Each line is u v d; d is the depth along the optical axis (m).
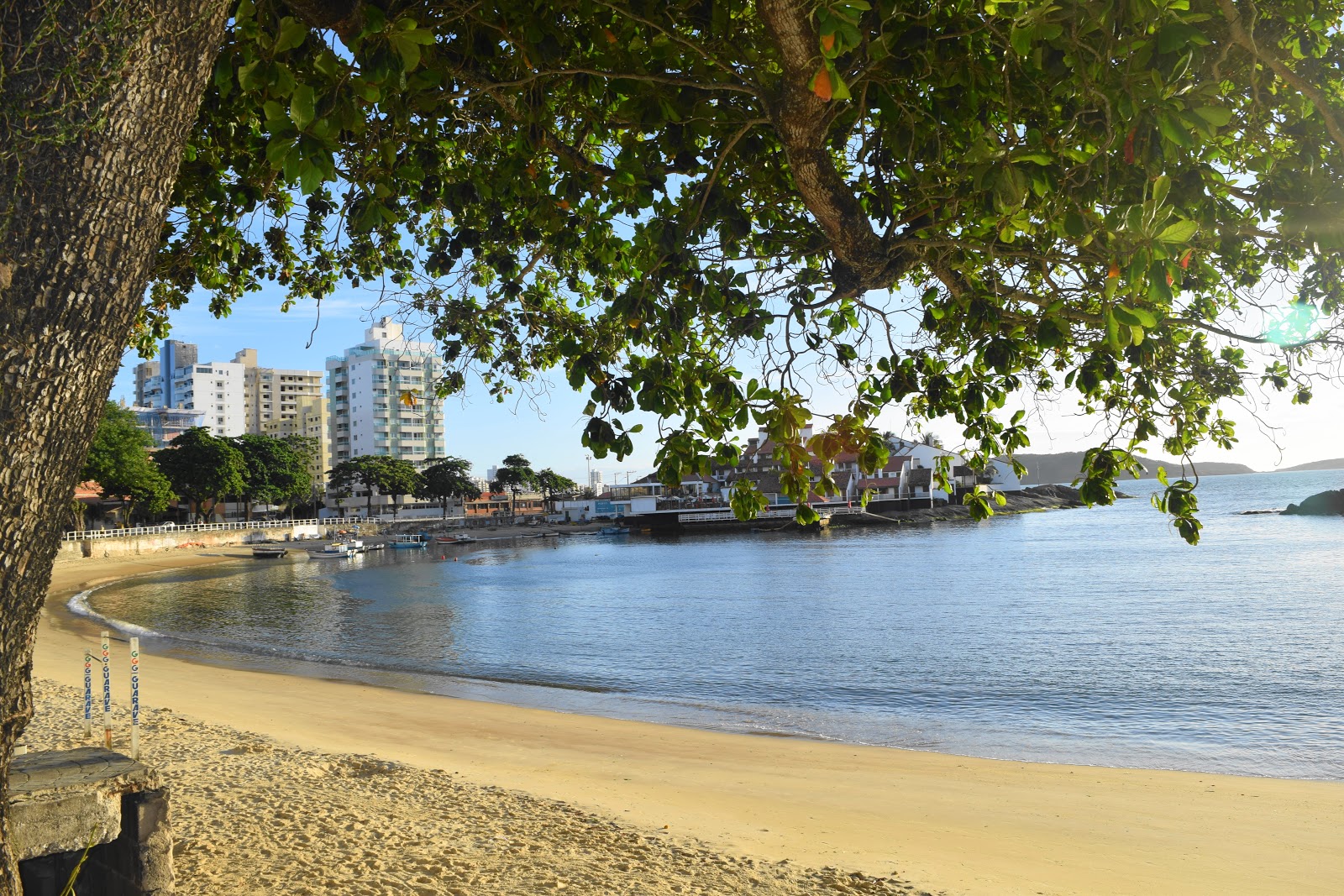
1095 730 16.30
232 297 6.61
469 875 6.49
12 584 1.87
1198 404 4.46
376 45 2.61
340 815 8.05
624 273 4.93
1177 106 2.33
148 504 79.31
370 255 6.39
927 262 3.69
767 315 3.95
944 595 39.56
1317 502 97.12
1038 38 2.42
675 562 67.06
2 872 2.03
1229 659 22.42
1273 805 10.56
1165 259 2.29
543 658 25.62
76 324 1.81
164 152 1.92
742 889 6.59
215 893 5.93
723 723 17.00
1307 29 3.38
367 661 25.00
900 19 3.02
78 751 4.46
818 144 3.13
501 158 4.62
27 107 1.71
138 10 1.76
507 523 130.50
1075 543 72.00
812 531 100.00
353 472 113.88
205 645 27.67
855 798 10.70
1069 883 7.59
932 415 4.49
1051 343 3.22
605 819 8.55
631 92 3.59
